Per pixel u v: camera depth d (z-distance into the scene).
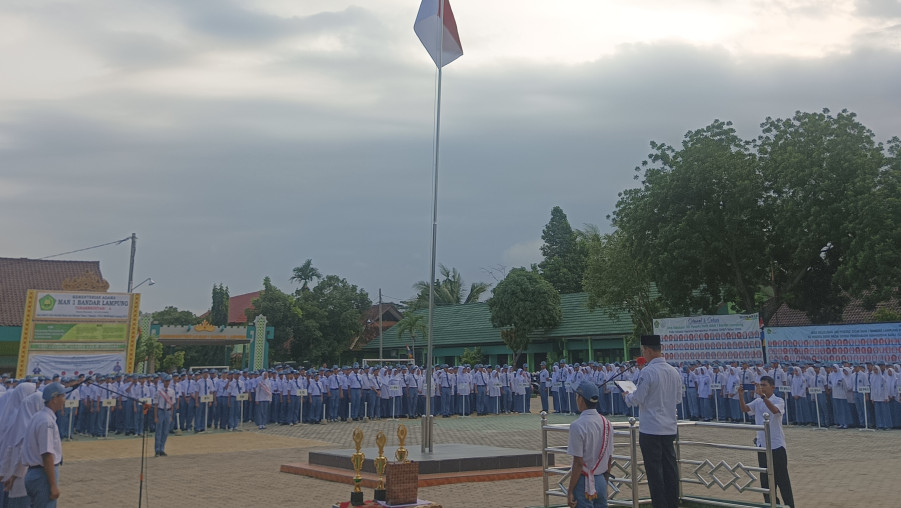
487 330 48.03
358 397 27.94
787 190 28.36
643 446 8.27
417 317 48.25
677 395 8.42
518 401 32.03
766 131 29.98
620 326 40.38
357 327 50.03
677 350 27.48
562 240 59.16
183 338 39.66
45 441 7.27
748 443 18.23
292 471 14.20
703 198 29.17
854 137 27.48
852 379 22.11
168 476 14.16
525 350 45.00
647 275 31.56
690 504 9.55
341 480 12.83
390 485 7.67
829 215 26.33
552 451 9.44
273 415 27.09
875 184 26.12
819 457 15.58
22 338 29.59
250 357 40.75
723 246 28.84
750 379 24.03
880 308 32.06
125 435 23.67
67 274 43.09
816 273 30.17
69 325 30.42
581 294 45.34
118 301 31.38
